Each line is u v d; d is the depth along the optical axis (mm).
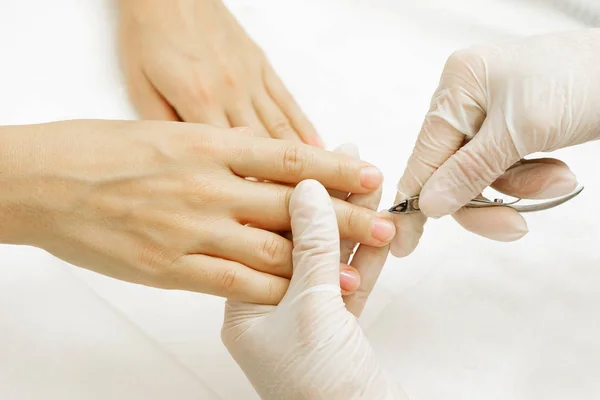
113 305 562
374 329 553
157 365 540
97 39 667
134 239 503
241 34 649
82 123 510
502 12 701
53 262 571
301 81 659
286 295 495
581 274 566
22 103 637
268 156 505
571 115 486
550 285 562
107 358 538
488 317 552
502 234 516
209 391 535
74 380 529
